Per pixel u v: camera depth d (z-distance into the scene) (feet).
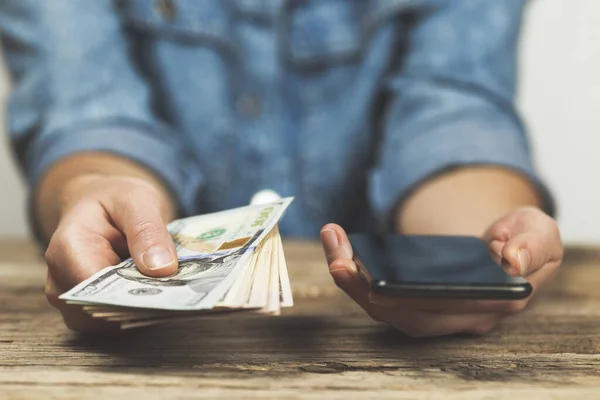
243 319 2.32
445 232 2.75
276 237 2.10
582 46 6.38
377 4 4.15
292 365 1.79
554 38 6.39
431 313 1.91
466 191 3.04
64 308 2.02
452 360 1.85
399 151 3.47
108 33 4.10
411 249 1.96
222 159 4.45
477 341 2.06
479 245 2.04
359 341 2.05
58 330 2.19
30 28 3.99
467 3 4.05
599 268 3.47
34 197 3.19
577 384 1.65
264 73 4.33
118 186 2.10
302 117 4.42
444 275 1.67
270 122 4.39
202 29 4.29
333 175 4.46
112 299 1.60
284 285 1.76
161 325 2.23
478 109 3.58
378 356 1.88
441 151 3.25
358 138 4.42
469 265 1.77
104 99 3.71
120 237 2.03
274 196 4.07
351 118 4.39
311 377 1.69
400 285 1.60
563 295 2.79
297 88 4.37
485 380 1.68
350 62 4.32
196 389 1.59
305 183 4.48
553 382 1.67
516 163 3.21
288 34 4.31
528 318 2.38
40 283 3.10
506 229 2.05
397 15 4.17
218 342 2.02
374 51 4.30
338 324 2.27
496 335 2.13
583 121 6.52
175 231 2.30
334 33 4.28
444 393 1.58
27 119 3.84
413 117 3.73
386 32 4.24
